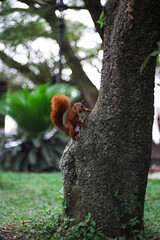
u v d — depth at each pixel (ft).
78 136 11.07
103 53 11.09
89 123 10.87
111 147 10.38
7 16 19.89
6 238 11.27
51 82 51.65
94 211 10.46
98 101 10.95
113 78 10.52
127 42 10.23
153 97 10.82
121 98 10.41
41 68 47.57
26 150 42.19
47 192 23.12
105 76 10.79
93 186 10.52
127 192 10.37
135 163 10.38
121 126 10.38
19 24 20.06
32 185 26.68
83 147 10.79
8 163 40.65
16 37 20.93
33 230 11.49
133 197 10.37
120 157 10.37
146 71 10.43
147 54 10.32
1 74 44.62
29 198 21.74
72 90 40.22
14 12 19.53
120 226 10.21
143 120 10.48
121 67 10.40
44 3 19.79
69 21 49.60
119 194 10.36
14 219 14.56
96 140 10.58
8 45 21.58
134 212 10.40
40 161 39.86
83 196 10.72
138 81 10.39
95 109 10.96
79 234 10.14
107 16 10.85
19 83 52.31
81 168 10.82
